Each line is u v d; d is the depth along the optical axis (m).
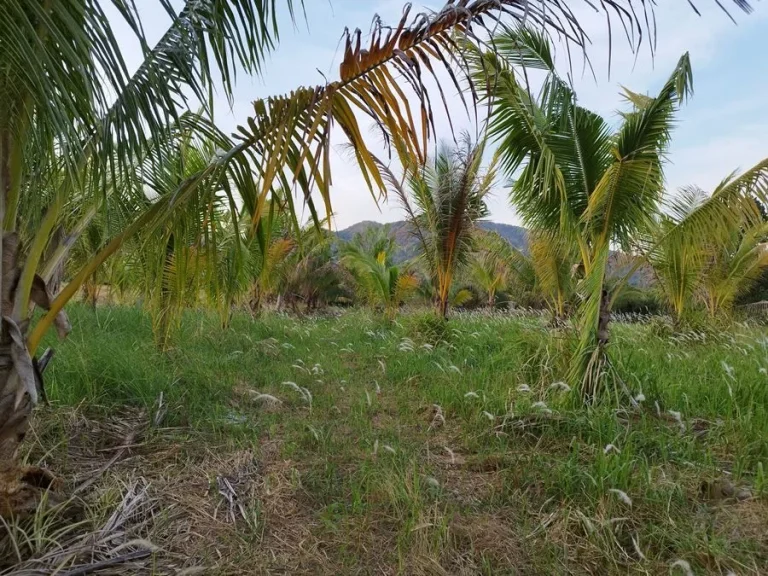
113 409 3.76
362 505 2.63
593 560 2.22
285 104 2.23
